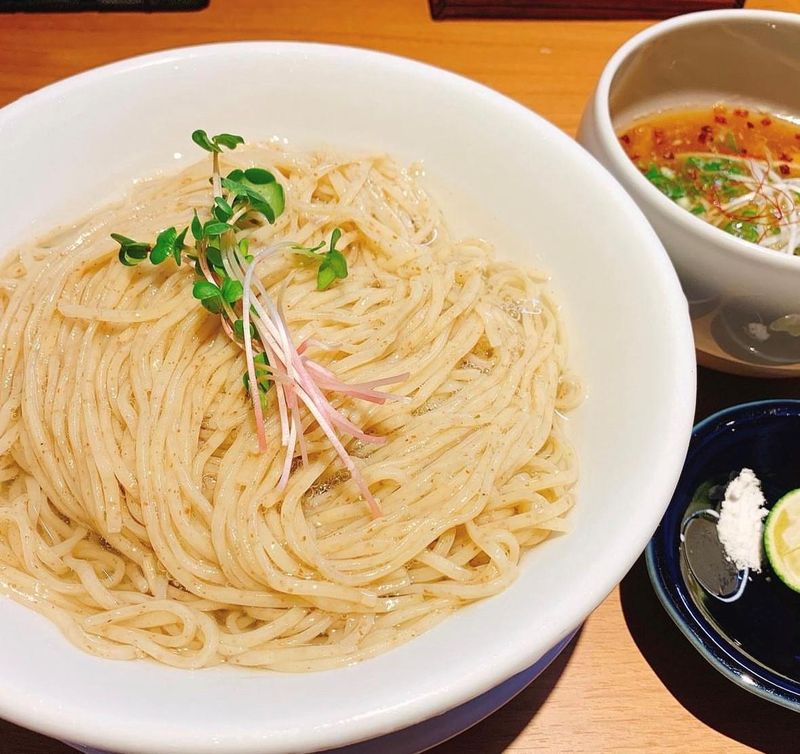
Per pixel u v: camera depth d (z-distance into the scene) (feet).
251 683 0.68
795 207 1.07
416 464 0.83
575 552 0.71
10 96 1.29
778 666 0.84
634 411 0.80
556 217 0.97
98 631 0.73
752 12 1.08
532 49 1.45
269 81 1.04
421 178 1.07
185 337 0.84
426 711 0.60
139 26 1.41
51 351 0.84
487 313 0.93
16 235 0.96
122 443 0.80
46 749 0.78
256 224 0.94
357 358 0.86
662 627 0.89
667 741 0.83
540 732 0.83
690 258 0.89
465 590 0.76
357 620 0.77
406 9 1.48
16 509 0.79
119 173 1.03
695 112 1.18
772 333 0.91
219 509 0.77
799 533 0.92
